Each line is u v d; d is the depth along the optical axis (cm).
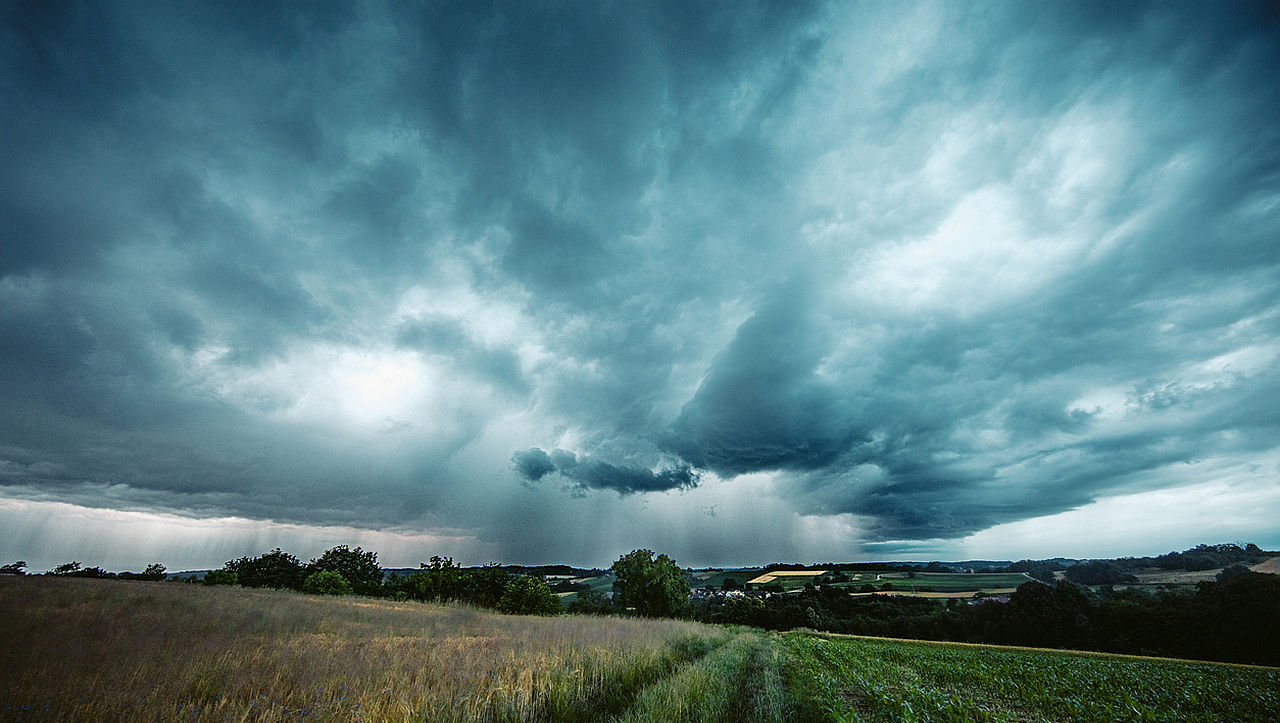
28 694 764
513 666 1222
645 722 902
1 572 3145
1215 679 2498
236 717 738
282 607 2323
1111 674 2528
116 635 1253
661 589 6969
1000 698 1814
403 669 1130
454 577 6072
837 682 1603
